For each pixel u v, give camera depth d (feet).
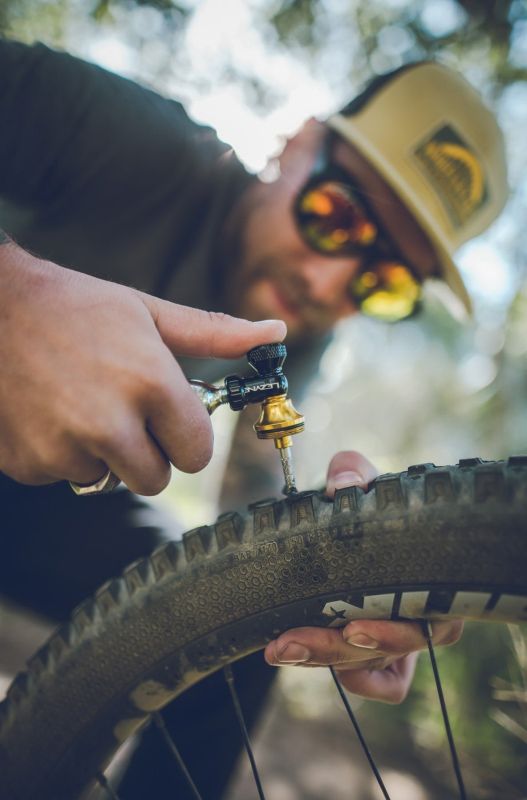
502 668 7.06
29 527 4.58
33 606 4.64
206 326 2.29
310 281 6.03
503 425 9.48
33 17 10.61
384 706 8.01
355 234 5.99
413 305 6.50
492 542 1.98
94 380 1.91
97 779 2.85
